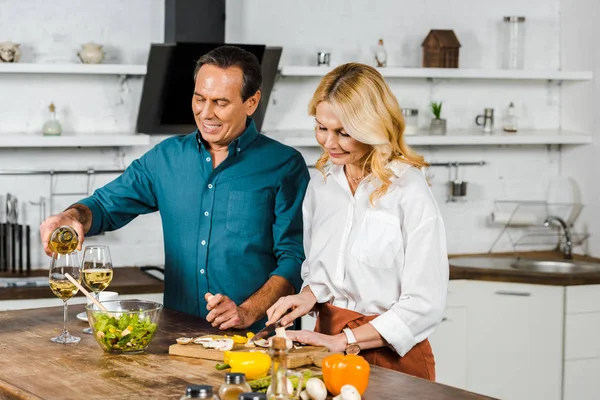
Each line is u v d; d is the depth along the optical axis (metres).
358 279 2.65
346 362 2.05
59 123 4.64
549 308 4.70
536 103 5.72
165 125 4.76
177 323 2.83
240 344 2.46
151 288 4.41
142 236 5.02
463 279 4.73
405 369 2.60
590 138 5.49
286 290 2.97
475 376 4.76
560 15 5.71
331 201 2.78
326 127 2.58
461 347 4.73
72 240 2.71
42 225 2.78
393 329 2.52
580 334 4.74
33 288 4.20
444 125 5.33
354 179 2.77
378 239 2.63
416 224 2.57
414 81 5.46
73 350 2.47
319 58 5.05
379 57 5.18
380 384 2.16
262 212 3.14
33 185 4.81
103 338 2.40
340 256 2.72
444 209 5.57
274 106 5.21
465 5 5.54
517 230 5.69
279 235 3.13
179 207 3.16
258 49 4.66
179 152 3.18
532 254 5.56
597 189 5.47
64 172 4.84
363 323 2.64
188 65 4.53
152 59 4.45
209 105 2.96
